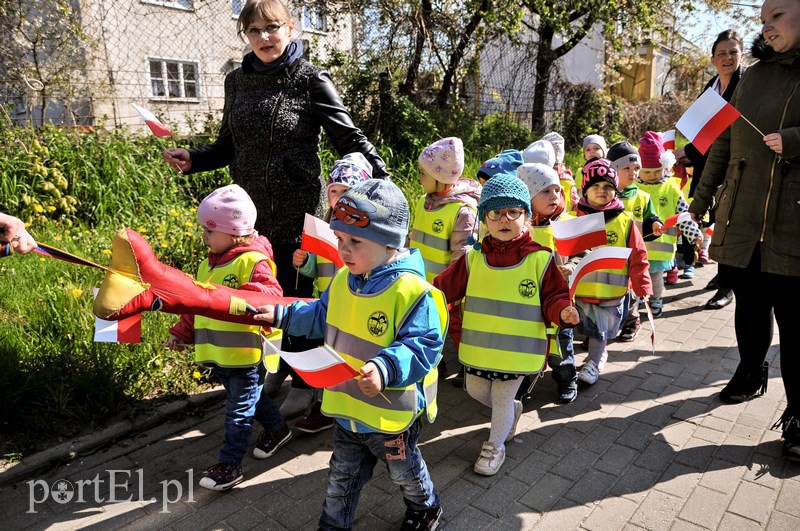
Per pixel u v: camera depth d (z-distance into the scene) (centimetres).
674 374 416
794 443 297
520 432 343
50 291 432
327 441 336
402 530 255
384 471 304
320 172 350
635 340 485
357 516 269
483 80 1227
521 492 286
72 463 312
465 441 336
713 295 596
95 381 347
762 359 357
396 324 224
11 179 590
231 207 288
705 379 406
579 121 1392
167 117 850
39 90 754
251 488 292
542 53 1273
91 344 376
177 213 611
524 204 295
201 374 382
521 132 1233
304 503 281
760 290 327
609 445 326
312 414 343
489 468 298
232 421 289
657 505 272
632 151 463
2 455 304
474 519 266
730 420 346
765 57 299
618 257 288
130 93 974
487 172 405
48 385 335
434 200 392
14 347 356
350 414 228
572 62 1881
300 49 336
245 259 289
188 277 230
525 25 1284
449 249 386
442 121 1073
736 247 316
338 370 196
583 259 294
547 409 371
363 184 231
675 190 534
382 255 229
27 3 750
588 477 296
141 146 732
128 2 1000
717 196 330
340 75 965
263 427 325
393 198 227
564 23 1167
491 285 302
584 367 407
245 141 334
